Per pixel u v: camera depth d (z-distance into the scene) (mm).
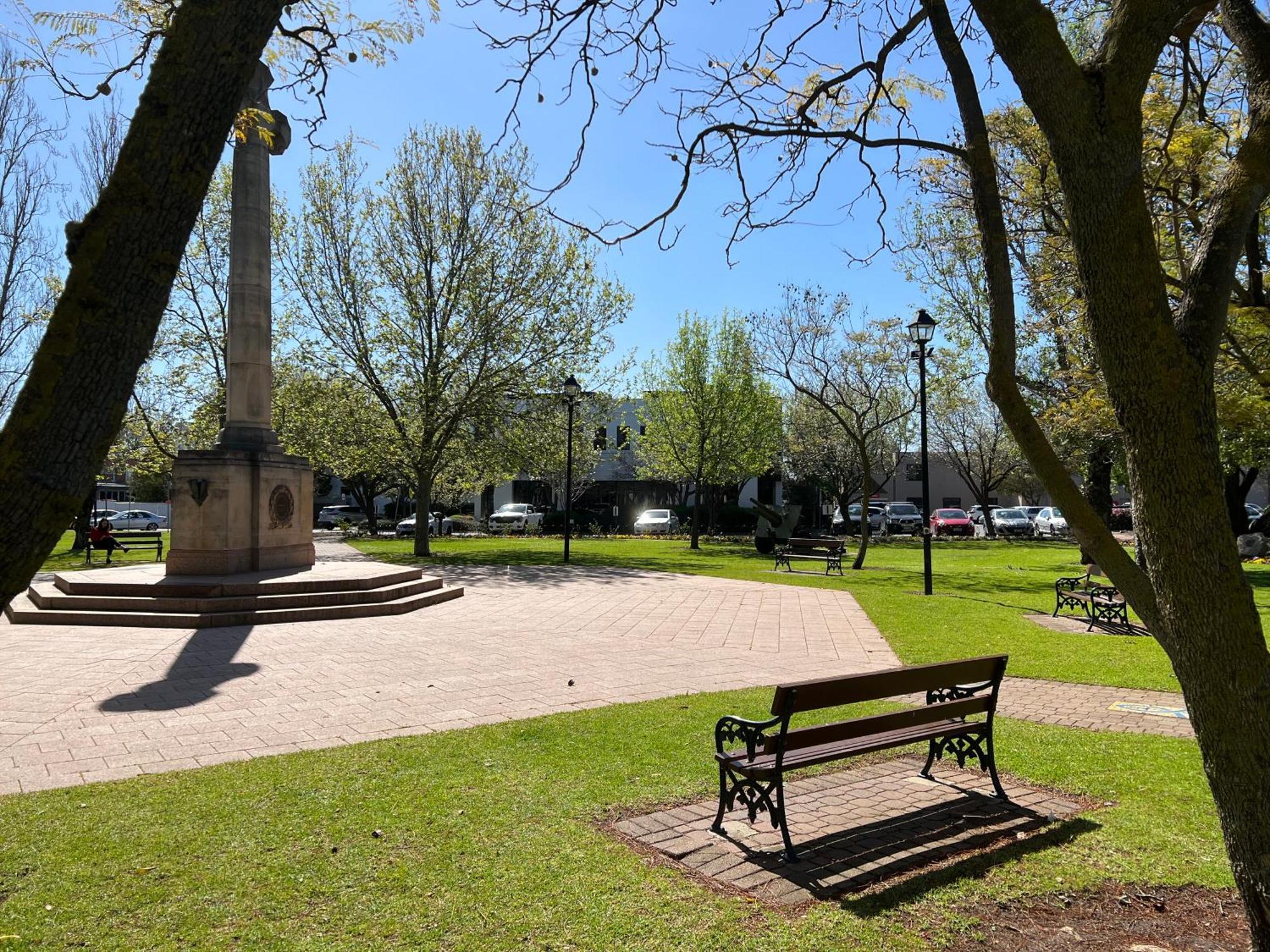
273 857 3852
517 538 38312
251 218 14273
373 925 3238
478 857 3871
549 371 24469
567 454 24172
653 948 3080
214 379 25734
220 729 6141
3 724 6250
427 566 21562
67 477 1728
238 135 5434
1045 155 9969
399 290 23719
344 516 54938
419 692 7367
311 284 23250
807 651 9867
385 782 4918
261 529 14102
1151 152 8438
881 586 17516
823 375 24500
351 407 23719
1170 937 3207
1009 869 3805
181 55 1857
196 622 10938
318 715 6547
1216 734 2711
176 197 1843
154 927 3205
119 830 4160
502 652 9406
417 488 25469
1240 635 2648
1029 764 5457
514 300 23828
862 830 4305
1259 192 2844
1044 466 2996
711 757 5500
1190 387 2686
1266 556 23172
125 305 1784
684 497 47844
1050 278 11539
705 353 32281
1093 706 7262
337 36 4766
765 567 22469
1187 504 2676
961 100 3273
